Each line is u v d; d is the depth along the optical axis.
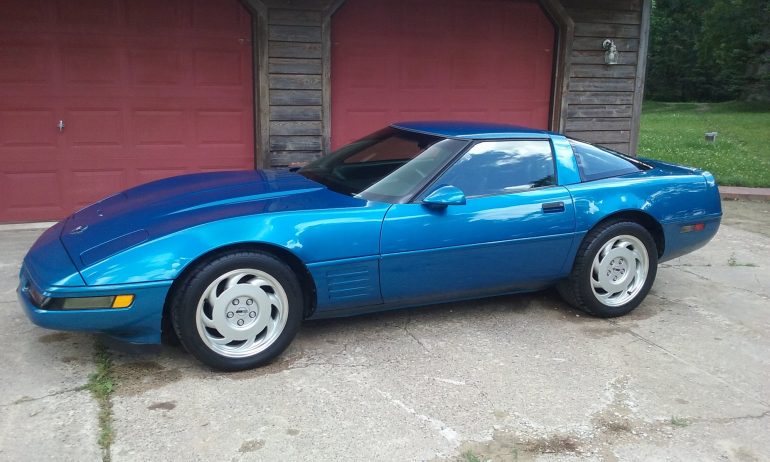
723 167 12.22
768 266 6.05
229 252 3.45
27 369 3.50
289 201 3.83
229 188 4.15
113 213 3.87
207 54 6.88
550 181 4.33
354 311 3.92
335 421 3.09
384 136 4.75
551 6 7.84
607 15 8.10
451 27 7.71
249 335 3.52
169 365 3.61
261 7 6.79
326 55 7.14
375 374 3.58
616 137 8.52
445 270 3.98
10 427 2.94
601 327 4.39
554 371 3.69
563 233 4.25
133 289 3.22
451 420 3.13
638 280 4.58
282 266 3.54
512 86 8.12
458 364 3.73
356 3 7.31
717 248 6.70
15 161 6.48
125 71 6.64
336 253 3.66
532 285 4.41
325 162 4.74
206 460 2.75
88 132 6.65
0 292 4.61
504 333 4.21
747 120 23.89
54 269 3.30
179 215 3.63
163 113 6.86
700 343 4.18
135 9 6.55
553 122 8.27
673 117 25.83
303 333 4.11
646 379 3.64
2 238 6.03
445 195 3.79
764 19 30.59
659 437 3.06
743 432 3.13
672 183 4.67
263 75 6.95
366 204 3.85
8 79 6.30
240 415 3.11
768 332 4.40
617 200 4.42
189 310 3.35
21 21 6.23
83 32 6.43
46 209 6.67
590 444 2.98
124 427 2.97
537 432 3.06
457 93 7.93
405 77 7.68
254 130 7.19
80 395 3.25
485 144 4.22
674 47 38.34
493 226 4.04
